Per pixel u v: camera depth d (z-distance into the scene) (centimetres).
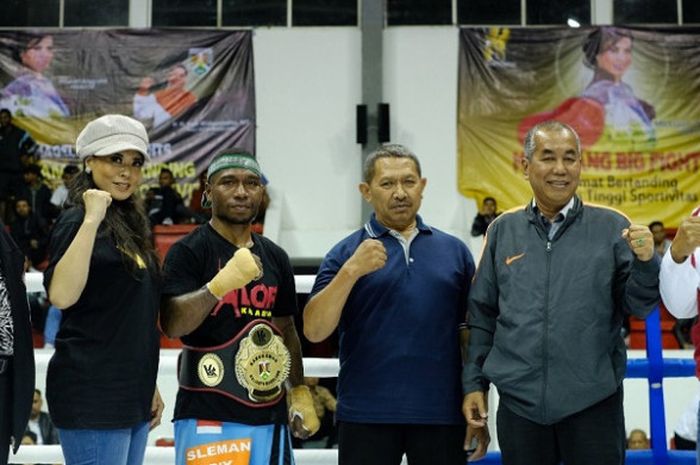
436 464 256
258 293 254
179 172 1039
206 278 253
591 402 237
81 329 232
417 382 256
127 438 234
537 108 1038
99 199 224
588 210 255
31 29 1049
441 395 257
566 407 237
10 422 222
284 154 1066
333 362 289
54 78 1041
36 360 281
